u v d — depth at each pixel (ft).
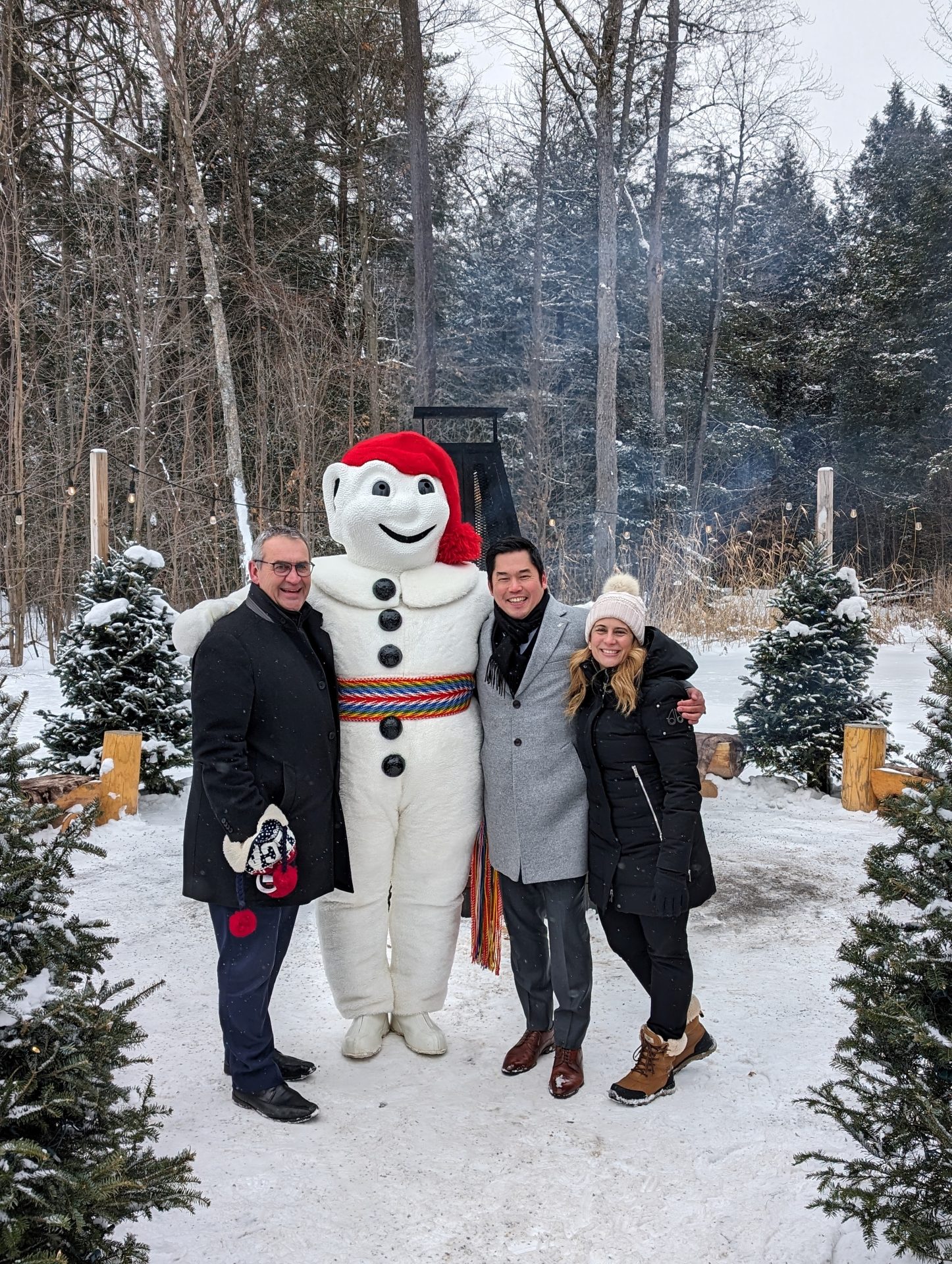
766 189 109.09
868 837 20.66
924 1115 7.15
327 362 69.72
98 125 54.75
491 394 84.38
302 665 10.60
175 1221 8.72
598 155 61.21
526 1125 10.32
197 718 10.14
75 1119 6.84
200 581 60.03
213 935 15.67
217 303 49.73
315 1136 10.11
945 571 62.75
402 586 11.87
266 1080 10.61
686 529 77.71
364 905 11.76
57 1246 6.24
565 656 11.12
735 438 96.84
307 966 14.89
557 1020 11.15
